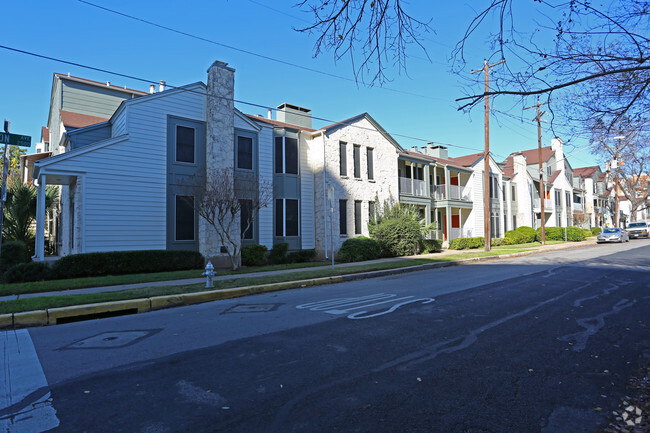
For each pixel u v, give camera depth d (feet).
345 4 13.87
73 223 50.42
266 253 58.08
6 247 41.75
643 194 166.30
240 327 21.76
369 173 75.05
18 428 10.73
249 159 58.49
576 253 74.49
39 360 16.43
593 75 15.06
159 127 49.85
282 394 12.84
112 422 11.01
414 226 70.74
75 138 51.75
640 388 13.64
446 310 25.45
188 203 49.75
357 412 11.60
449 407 11.98
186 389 13.25
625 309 25.88
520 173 128.88
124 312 27.78
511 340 18.99
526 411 11.80
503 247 93.50
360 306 27.04
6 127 35.14
